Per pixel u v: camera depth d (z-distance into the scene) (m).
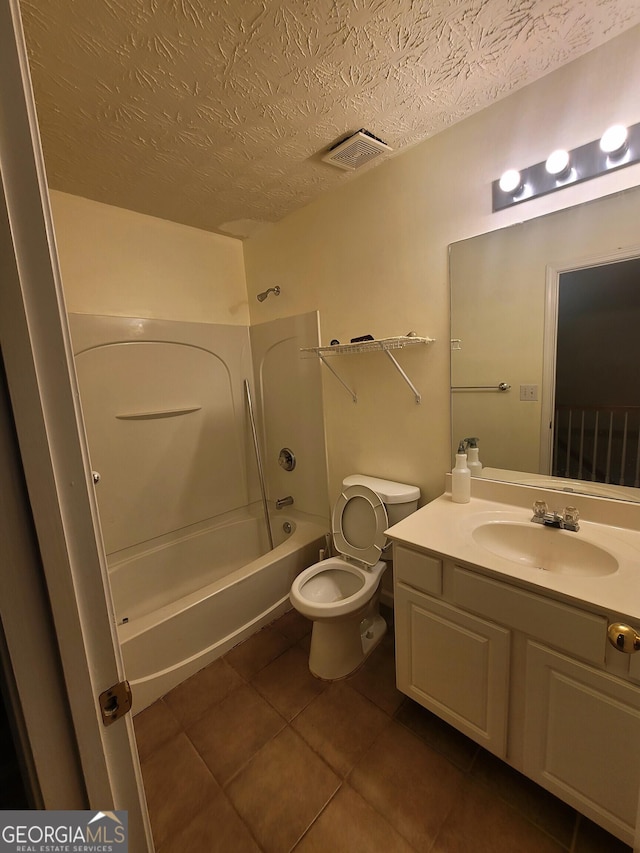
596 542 1.18
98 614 0.46
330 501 2.32
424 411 1.78
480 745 1.24
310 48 1.07
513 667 1.09
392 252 1.76
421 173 1.60
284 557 2.07
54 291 0.41
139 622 1.58
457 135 1.47
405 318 1.77
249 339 2.63
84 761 0.46
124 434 2.10
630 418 1.23
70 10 0.90
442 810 1.12
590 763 0.97
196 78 1.15
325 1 0.93
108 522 2.07
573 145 1.22
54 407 0.42
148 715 1.49
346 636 1.64
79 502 0.44
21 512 0.40
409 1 0.95
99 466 2.02
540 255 1.35
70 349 0.43
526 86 1.28
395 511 1.77
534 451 1.46
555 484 1.42
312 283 2.16
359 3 0.94
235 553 2.56
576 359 1.32
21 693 0.41
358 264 1.91
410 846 1.04
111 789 0.49
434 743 1.33
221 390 2.51
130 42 1.01
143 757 1.32
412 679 1.37
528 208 1.35
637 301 1.18
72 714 0.45
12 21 0.37
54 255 0.41
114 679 0.49
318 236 2.07
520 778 1.20
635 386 1.22
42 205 0.40
